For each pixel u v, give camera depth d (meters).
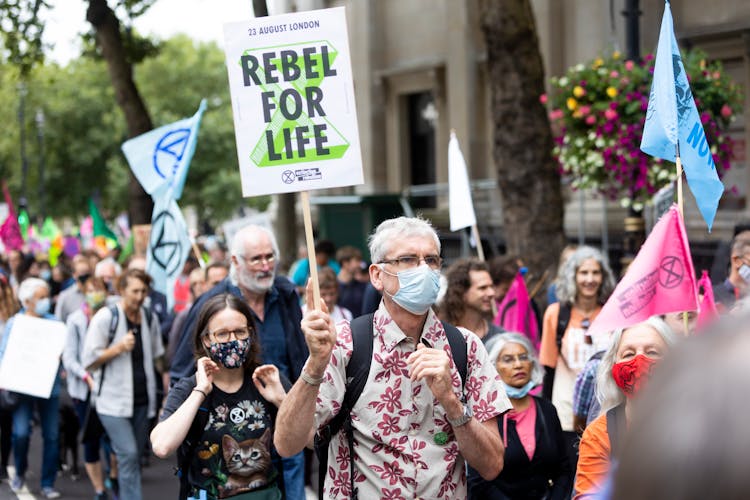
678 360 0.81
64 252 19.64
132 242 16.86
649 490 0.79
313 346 3.36
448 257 19.53
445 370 3.31
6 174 40.22
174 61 42.44
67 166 39.88
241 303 4.52
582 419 5.18
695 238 13.70
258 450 4.50
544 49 18.11
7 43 17.34
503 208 10.98
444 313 5.96
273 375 4.50
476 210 17.36
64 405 9.79
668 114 4.30
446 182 21.42
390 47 23.02
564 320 6.31
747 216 13.55
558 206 10.80
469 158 20.52
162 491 9.05
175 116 40.84
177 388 4.54
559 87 8.82
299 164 3.81
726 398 0.77
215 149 38.94
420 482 3.48
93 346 7.66
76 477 9.95
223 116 39.88
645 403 0.82
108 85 40.16
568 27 17.86
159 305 10.79
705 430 0.77
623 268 9.15
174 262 8.96
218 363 4.48
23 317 8.66
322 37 3.81
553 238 10.73
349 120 3.80
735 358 0.78
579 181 8.95
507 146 10.79
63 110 38.91
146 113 18.70
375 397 3.52
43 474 9.11
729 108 8.41
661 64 4.36
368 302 8.15
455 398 3.35
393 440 3.50
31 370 8.55
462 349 3.63
